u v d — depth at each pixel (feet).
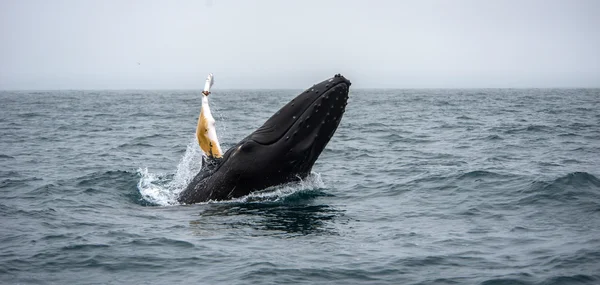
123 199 193.67
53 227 154.20
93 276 119.14
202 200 176.35
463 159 294.46
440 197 194.29
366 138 410.72
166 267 123.95
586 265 121.39
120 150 340.18
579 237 142.61
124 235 145.59
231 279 117.19
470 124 523.70
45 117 646.74
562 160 286.25
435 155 313.73
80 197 195.83
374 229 153.38
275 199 175.73
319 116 164.96
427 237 146.00
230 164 172.65
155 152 330.75
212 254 131.13
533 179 209.97
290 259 127.75
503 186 205.16
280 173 170.60
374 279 117.50
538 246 135.95
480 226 156.97
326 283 115.75
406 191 204.85
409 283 115.55
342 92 164.96
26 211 173.17
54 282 115.65
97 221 160.45
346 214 168.96
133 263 126.21
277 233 147.23
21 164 281.13
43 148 351.05
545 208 174.60
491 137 402.11
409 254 131.54
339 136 425.28
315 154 169.27
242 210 166.61
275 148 167.84
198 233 146.92
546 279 115.14
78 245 137.49
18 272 120.57
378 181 225.97
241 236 144.46
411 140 396.16
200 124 175.32
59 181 223.92
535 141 376.68
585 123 507.71
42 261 126.82
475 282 115.03
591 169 252.42
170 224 155.53
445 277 118.01
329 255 130.82
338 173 249.75
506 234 147.84
